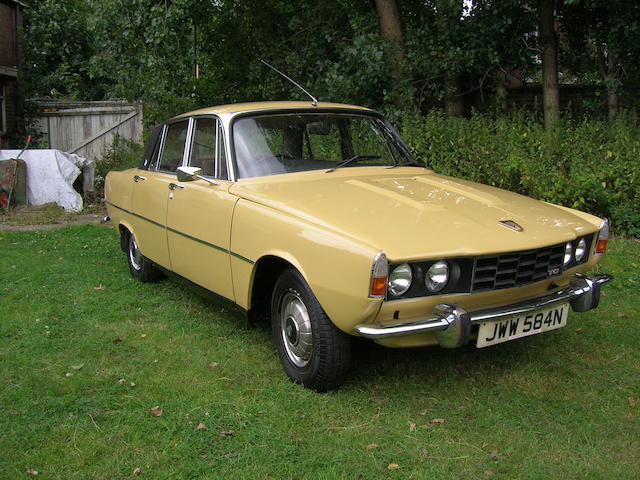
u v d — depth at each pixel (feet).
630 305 16.94
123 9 32.99
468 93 40.93
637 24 28.91
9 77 48.67
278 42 39.96
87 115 46.57
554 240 11.24
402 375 12.50
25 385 12.03
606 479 9.04
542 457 9.62
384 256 9.80
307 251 10.96
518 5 32.50
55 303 17.29
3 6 48.57
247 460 9.51
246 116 14.39
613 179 24.27
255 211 12.38
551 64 33.65
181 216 15.10
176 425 10.52
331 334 11.12
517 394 11.69
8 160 36.09
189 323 15.69
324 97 34.99
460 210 11.84
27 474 9.18
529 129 27.86
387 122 16.39
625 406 11.26
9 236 27.43
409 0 40.37
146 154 18.31
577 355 13.58
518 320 11.30
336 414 10.93
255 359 13.37
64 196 37.14
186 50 34.76
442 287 10.40
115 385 12.03
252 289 12.78
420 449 9.84
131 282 19.48
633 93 34.60
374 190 12.68
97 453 9.77
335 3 37.99
